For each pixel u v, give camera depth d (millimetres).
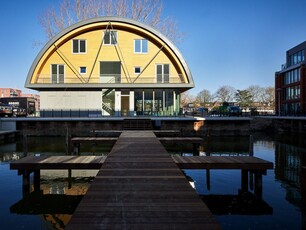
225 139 27297
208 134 18000
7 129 27688
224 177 13047
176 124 28312
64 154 19047
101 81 31266
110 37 31609
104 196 6652
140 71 31516
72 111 30609
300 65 47531
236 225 7855
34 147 21906
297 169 14570
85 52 31344
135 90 31031
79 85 30109
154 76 31500
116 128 27766
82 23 30703
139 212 5746
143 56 31594
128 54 31562
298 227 7703
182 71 31109
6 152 19953
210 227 5121
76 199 10102
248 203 9617
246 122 29312
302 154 19312
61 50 31234
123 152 12250
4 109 39219
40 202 9766
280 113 47656
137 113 30828
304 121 34031
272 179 12602
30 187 11516
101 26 31234
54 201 9883
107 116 29328
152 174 8609
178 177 8281
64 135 28000
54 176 13258
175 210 5852
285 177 12914
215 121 28969
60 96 30656
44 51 30391
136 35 31703
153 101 31078
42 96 30594
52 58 31172
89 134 27688
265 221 8117
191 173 13883
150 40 31734
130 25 31109
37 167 10859
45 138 26938
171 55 31328
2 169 14742
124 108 30859
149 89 31094
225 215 8609
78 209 5875
